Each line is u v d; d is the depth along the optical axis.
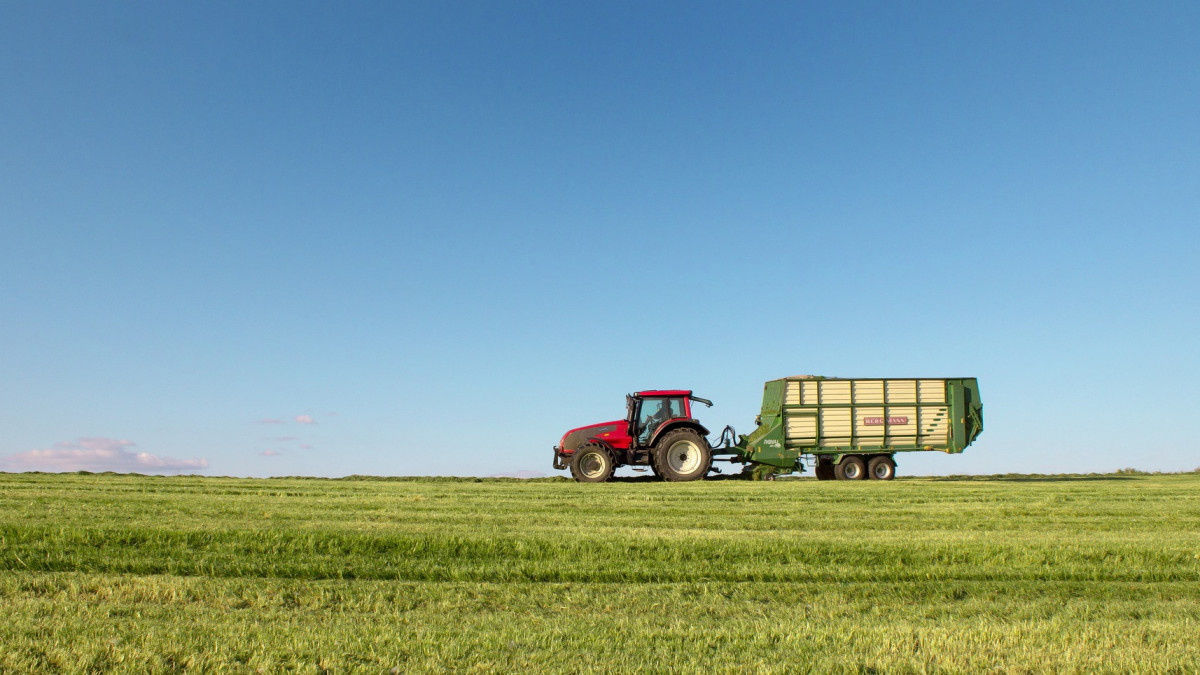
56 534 6.50
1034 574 6.00
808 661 3.82
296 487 12.42
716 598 5.19
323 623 4.36
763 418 18.70
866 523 8.57
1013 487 13.78
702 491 12.35
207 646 3.82
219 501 9.71
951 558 6.38
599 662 3.75
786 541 6.79
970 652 3.96
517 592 5.23
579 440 17.67
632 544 6.61
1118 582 5.86
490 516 8.72
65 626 4.07
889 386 18.94
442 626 4.34
